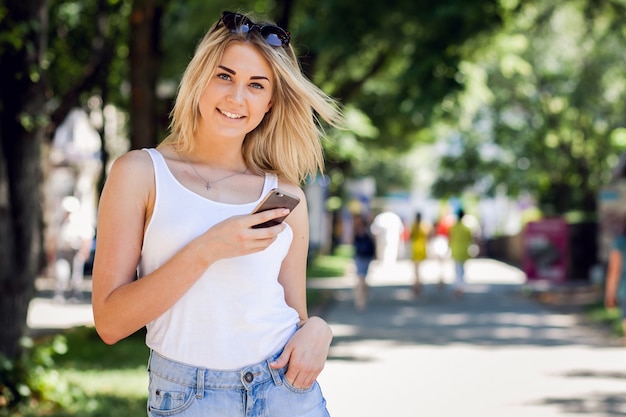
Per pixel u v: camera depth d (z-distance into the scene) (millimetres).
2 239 10039
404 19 20719
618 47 34719
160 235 3557
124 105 26875
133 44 16516
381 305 25922
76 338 16375
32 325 18781
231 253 3416
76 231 24562
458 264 28781
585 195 42844
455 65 20719
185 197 3598
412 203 84375
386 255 52938
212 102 3711
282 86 3893
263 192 3793
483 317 22359
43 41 10188
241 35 3723
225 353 3545
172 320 3531
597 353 15297
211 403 3529
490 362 14258
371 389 11695
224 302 3543
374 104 34031
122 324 3453
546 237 30250
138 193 3566
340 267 46219
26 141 10172
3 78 10000
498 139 43781
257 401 3572
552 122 41500
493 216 82812
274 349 3633
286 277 3912
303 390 3676
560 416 9984
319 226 45406
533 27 26547
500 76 37469
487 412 10180
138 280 3441
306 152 3984
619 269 15836
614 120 39344
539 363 14125
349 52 21172
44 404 10016
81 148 40406
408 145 39031
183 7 24453
